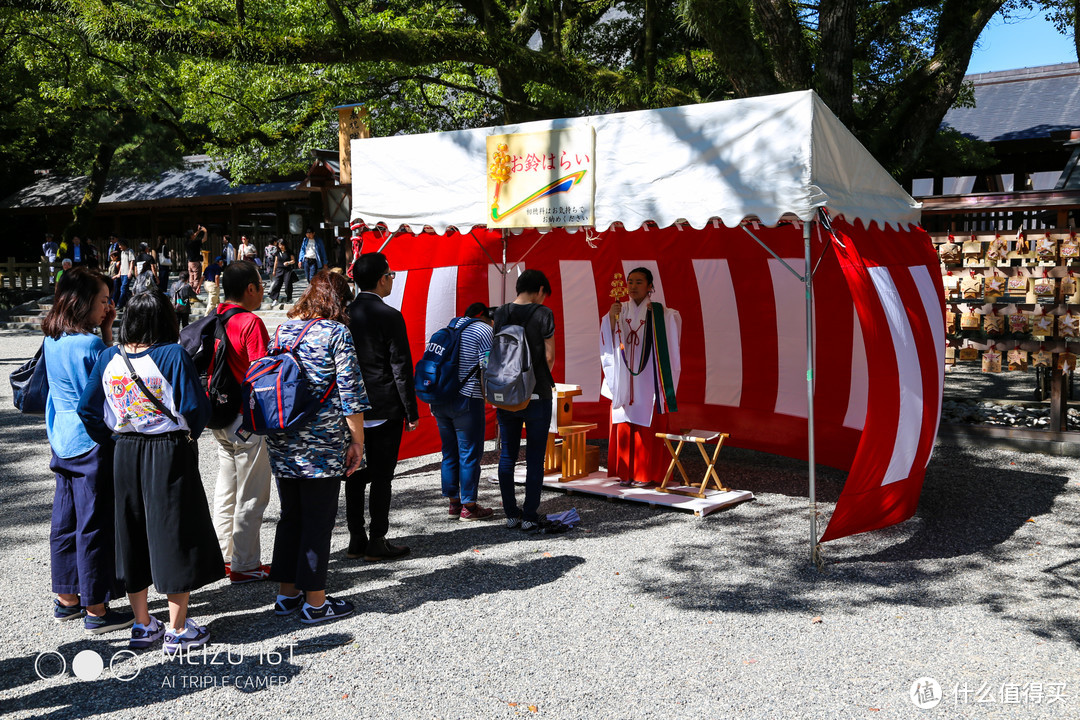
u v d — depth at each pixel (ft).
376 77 48.62
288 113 63.52
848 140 17.19
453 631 13.70
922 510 20.42
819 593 15.33
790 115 15.62
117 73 58.44
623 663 12.59
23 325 74.38
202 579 12.68
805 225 15.89
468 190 20.24
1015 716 11.04
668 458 25.99
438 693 11.71
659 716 11.10
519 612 14.46
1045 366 30.04
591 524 19.65
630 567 16.70
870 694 11.65
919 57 44.73
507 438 18.84
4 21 47.98
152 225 112.37
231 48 33.45
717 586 15.67
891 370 17.15
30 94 81.66
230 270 14.79
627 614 14.39
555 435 23.40
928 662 12.60
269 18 45.44
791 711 11.21
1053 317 26.37
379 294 17.20
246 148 68.85
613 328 22.59
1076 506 20.61
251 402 13.25
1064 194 25.95
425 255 25.16
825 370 24.93
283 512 13.97
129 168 100.17
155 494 12.41
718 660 12.68
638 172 17.43
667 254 27.40
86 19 32.22
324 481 13.53
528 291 18.74
